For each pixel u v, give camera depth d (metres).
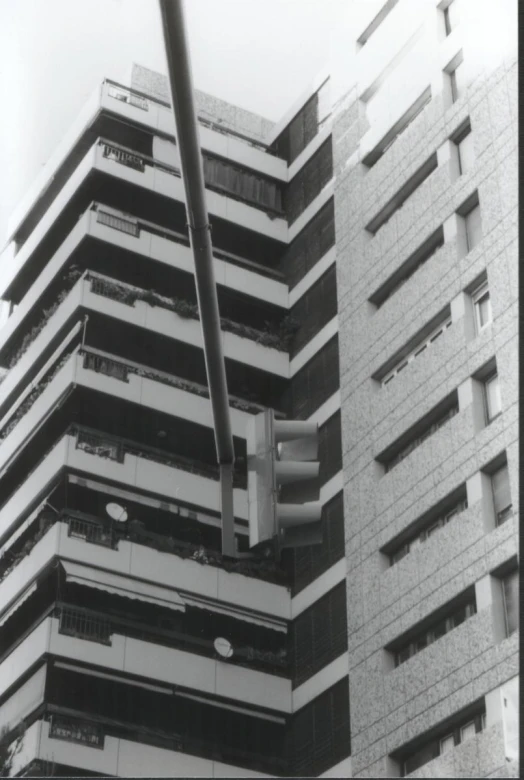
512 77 42.66
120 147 55.09
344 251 50.28
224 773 42.72
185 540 48.00
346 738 40.81
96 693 43.38
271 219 56.22
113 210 53.66
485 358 39.38
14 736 42.31
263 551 12.78
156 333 51.19
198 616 46.09
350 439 45.41
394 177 48.06
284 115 59.38
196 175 14.12
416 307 43.84
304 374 51.00
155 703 43.88
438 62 47.06
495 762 33.62
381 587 40.91
